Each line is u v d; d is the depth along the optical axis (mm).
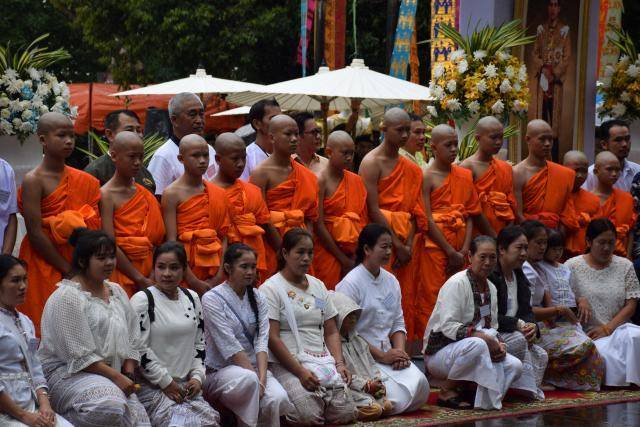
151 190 8836
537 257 9430
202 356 7523
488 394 8383
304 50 17219
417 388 8234
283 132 8945
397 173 9680
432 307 9844
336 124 15500
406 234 9633
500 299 8867
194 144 8281
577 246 10570
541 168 10438
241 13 24094
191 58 24672
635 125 13555
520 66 11109
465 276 8664
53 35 29953
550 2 12445
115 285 7266
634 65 12570
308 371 7781
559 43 12617
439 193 9891
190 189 8344
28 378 6598
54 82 9922
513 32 11281
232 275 7742
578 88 12883
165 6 24406
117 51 25594
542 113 12523
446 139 9867
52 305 6938
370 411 7961
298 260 8070
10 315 6668
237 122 20672
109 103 21203
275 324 7969
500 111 10922
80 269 7066
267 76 25531
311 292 8203
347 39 23391
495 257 8633
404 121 9586
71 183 7871
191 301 7508
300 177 9062
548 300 9500
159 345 7324
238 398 7438
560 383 9398
